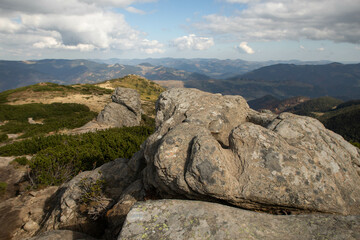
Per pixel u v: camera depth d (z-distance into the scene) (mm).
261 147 5012
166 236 3432
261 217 3904
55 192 9234
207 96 8273
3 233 7016
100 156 11641
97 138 15000
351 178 5168
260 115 7820
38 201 8656
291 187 4488
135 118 33562
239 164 4883
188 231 3504
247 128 5406
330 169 5094
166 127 6953
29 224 7148
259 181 4543
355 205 4711
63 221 6715
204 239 3363
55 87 64625
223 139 7125
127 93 33000
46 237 5285
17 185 10938
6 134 22656
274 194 4426
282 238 3377
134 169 7930
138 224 3674
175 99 8164
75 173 10766
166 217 3803
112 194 7234
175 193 5062
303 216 3861
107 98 60625
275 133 5434
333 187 4605
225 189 4355
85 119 30828
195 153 4578
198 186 4430
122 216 5668
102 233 6344
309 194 4434
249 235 3432
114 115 31250
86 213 6801
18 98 49656
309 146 5414
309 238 3311
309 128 5930
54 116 36125
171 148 4961
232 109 7918
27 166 12797
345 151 5672
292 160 4820
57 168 10812
